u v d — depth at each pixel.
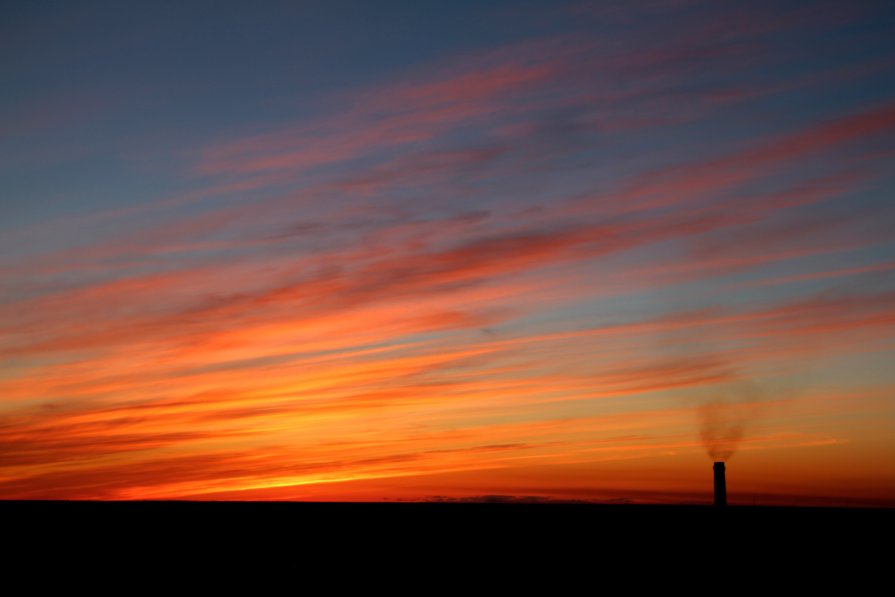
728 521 44.00
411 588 34.38
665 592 33.03
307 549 41.03
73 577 36.03
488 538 42.72
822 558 36.91
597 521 45.53
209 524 46.72
